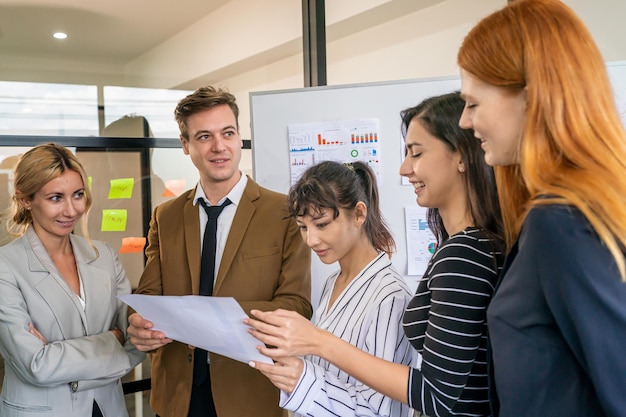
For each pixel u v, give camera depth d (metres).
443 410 0.91
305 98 2.23
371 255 1.24
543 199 0.67
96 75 3.15
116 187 2.97
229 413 1.51
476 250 0.90
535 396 0.70
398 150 2.17
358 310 1.15
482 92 0.75
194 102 1.58
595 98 0.66
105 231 2.95
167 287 1.64
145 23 3.22
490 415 0.92
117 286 1.69
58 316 1.49
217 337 1.11
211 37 3.39
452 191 0.98
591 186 0.62
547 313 0.67
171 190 3.14
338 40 3.14
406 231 2.17
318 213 1.16
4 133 2.88
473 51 0.76
